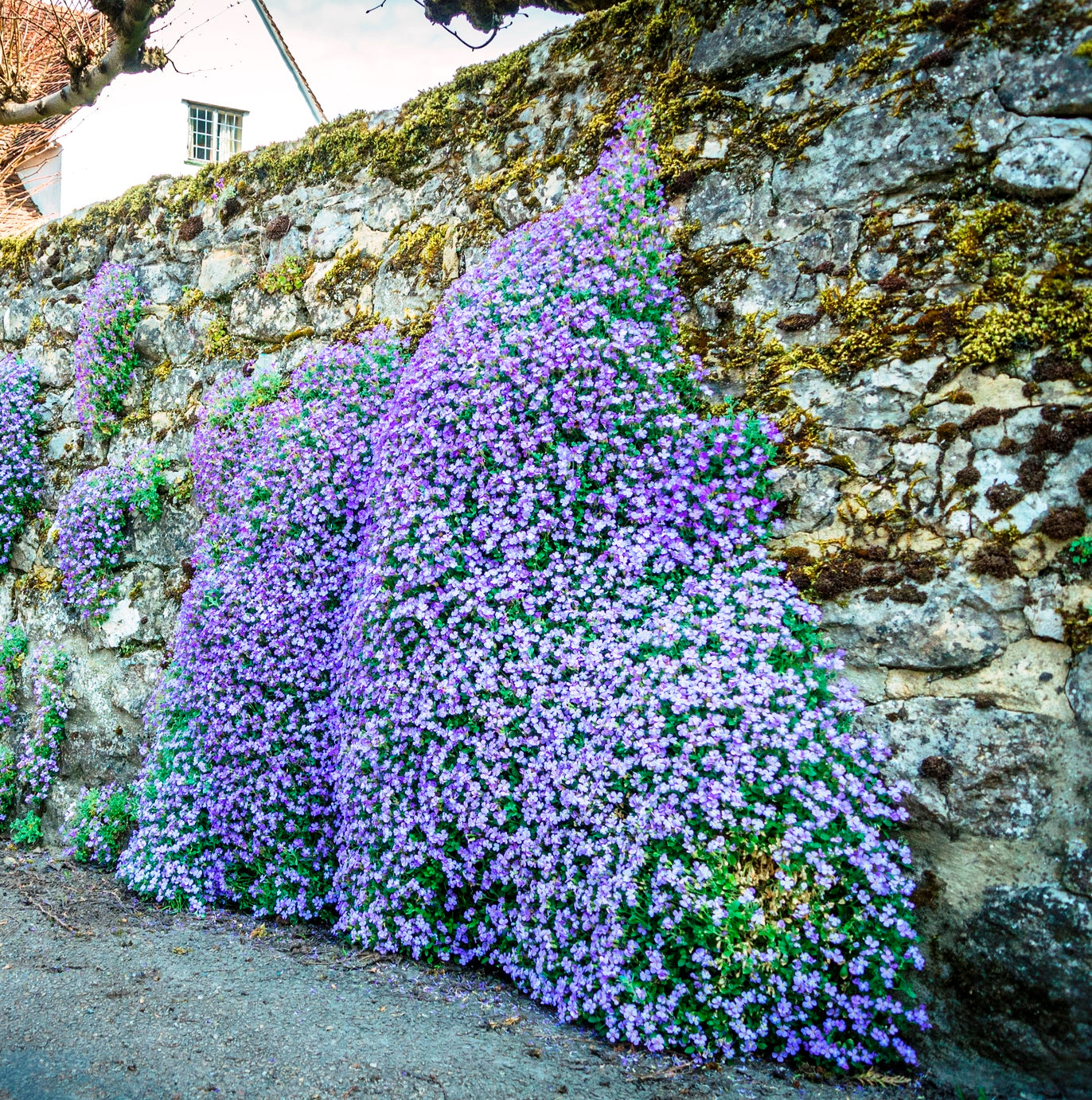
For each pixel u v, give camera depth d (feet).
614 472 11.55
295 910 13.12
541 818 10.28
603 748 10.14
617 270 12.53
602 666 10.47
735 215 12.27
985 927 8.82
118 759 18.92
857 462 10.65
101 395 20.59
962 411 9.99
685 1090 8.14
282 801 13.78
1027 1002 8.39
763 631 10.34
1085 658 8.78
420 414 12.58
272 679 14.14
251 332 18.54
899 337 10.58
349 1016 9.43
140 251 20.72
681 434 11.55
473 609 11.44
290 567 14.78
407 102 16.90
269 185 18.76
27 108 22.65
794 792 9.16
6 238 24.31
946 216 10.42
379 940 11.68
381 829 11.59
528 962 10.55
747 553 10.94
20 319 23.52
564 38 14.87
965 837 9.16
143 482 18.98
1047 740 8.89
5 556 22.20
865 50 11.25
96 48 22.71
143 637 18.93
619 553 11.03
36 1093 7.66
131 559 19.43
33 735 20.31
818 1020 8.99
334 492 14.93
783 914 9.07
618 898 9.36
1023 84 9.96
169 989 9.98
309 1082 7.91
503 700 10.96
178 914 13.60
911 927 9.18
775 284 11.74
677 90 13.07
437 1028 9.25
